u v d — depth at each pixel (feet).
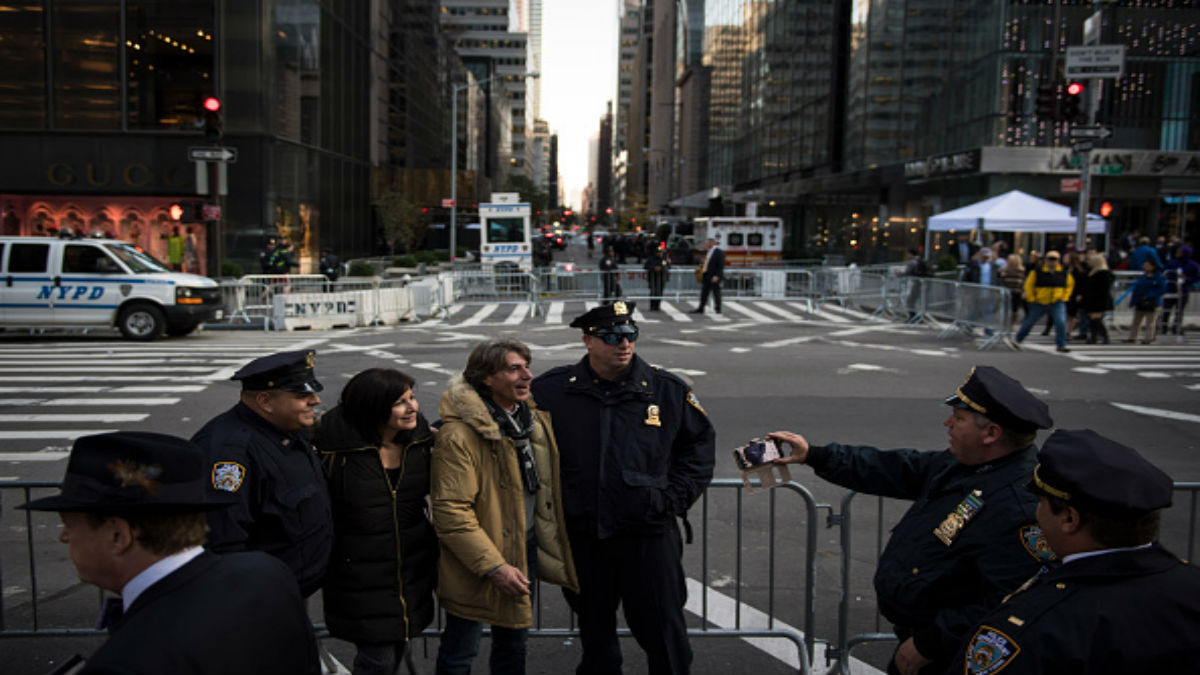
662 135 452.35
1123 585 6.82
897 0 136.05
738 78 254.06
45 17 93.76
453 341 57.31
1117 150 101.30
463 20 580.71
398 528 11.89
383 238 148.05
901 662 9.84
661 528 12.28
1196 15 107.04
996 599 8.71
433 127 220.64
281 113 101.91
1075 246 66.28
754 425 33.96
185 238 93.30
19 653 16.01
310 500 10.86
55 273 56.34
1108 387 41.91
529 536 13.01
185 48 95.04
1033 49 105.09
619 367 12.39
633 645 16.51
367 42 146.00
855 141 152.05
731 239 130.62
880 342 57.36
